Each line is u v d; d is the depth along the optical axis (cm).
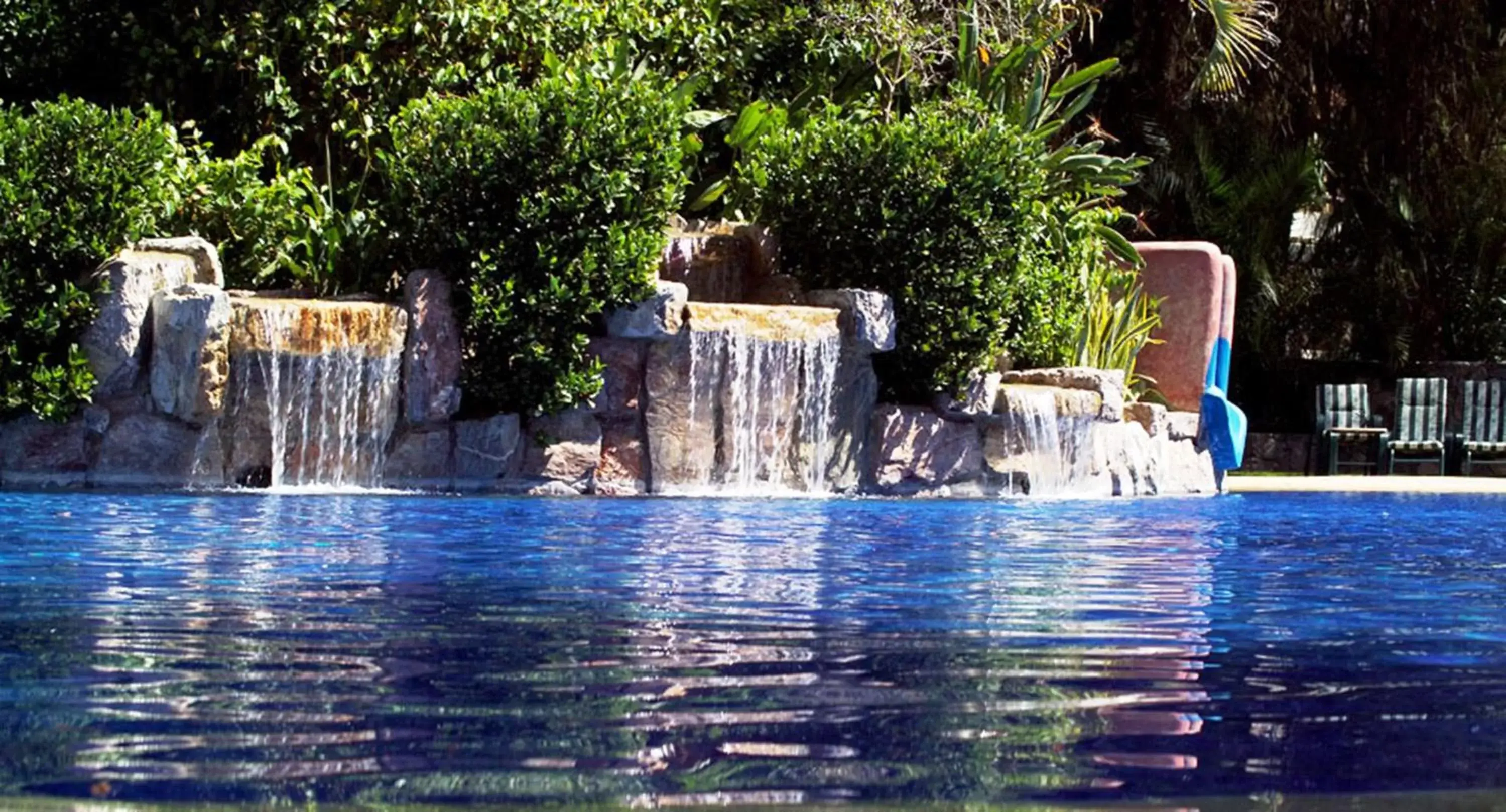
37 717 276
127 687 308
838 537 731
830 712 288
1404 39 2122
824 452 1148
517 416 1055
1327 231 2170
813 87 1559
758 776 234
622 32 1470
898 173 1211
